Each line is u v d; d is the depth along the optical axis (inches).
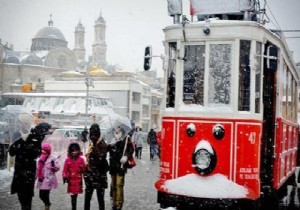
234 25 330.3
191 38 340.8
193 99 340.5
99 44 5246.1
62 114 2000.5
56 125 1943.9
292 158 523.5
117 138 375.9
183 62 344.5
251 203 320.2
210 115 330.3
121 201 377.1
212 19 349.4
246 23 330.3
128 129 379.2
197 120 333.7
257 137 332.5
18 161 326.6
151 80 3398.1
